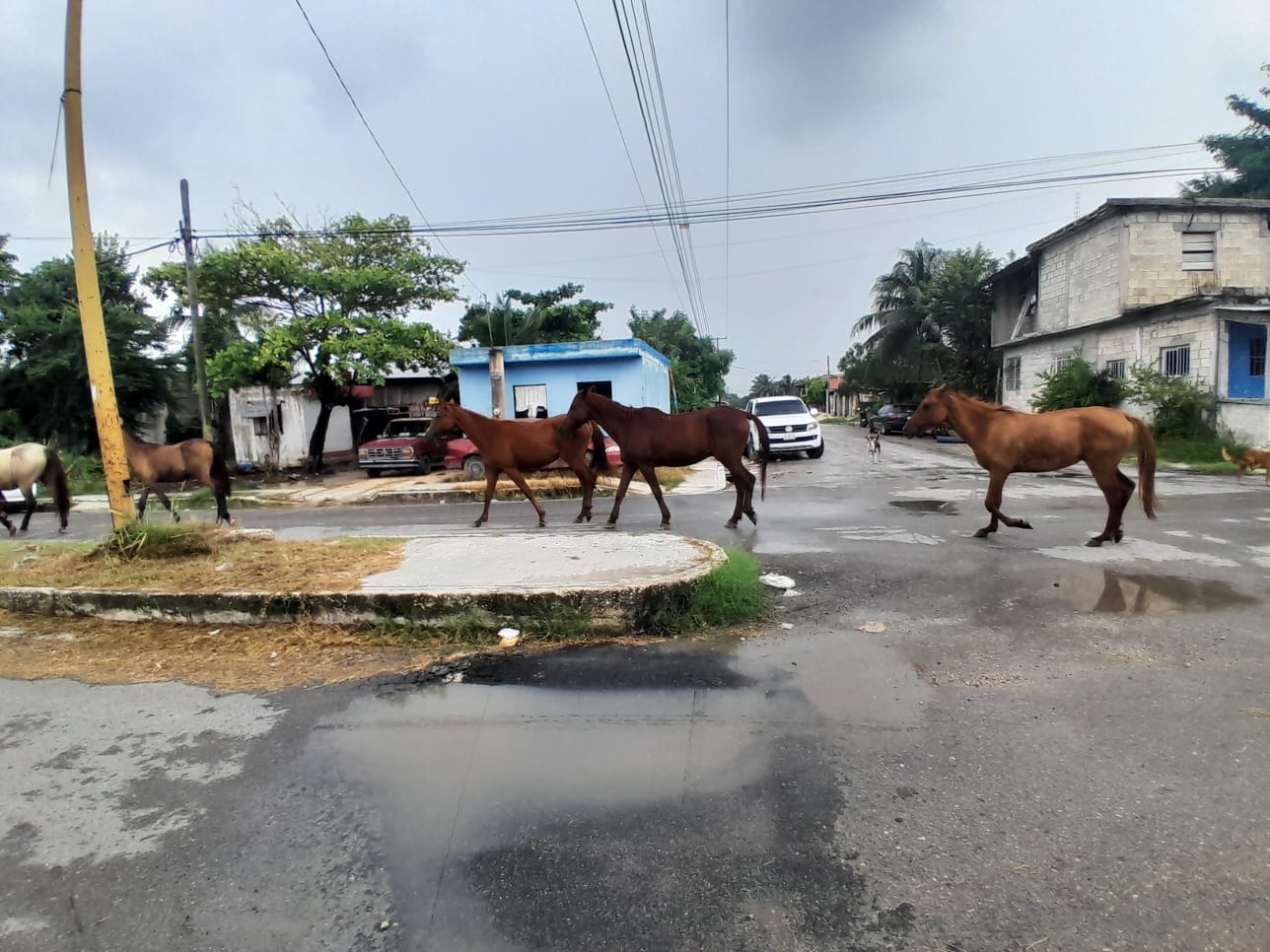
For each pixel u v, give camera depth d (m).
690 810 2.77
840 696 3.75
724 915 2.21
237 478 20.39
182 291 20.16
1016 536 7.69
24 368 21.81
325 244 20.81
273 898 2.36
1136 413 18.08
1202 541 7.15
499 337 27.58
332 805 2.90
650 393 20.09
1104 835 2.53
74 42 6.17
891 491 12.25
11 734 3.62
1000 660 4.16
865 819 2.68
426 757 3.26
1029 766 3.01
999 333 27.81
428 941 2.14
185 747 3.43
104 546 6.47
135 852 2.63
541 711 3.68
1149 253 19.38
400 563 5.92
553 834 2.65
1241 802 2.71
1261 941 2.03
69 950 2.15
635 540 6.75
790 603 5.42
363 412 25.70
